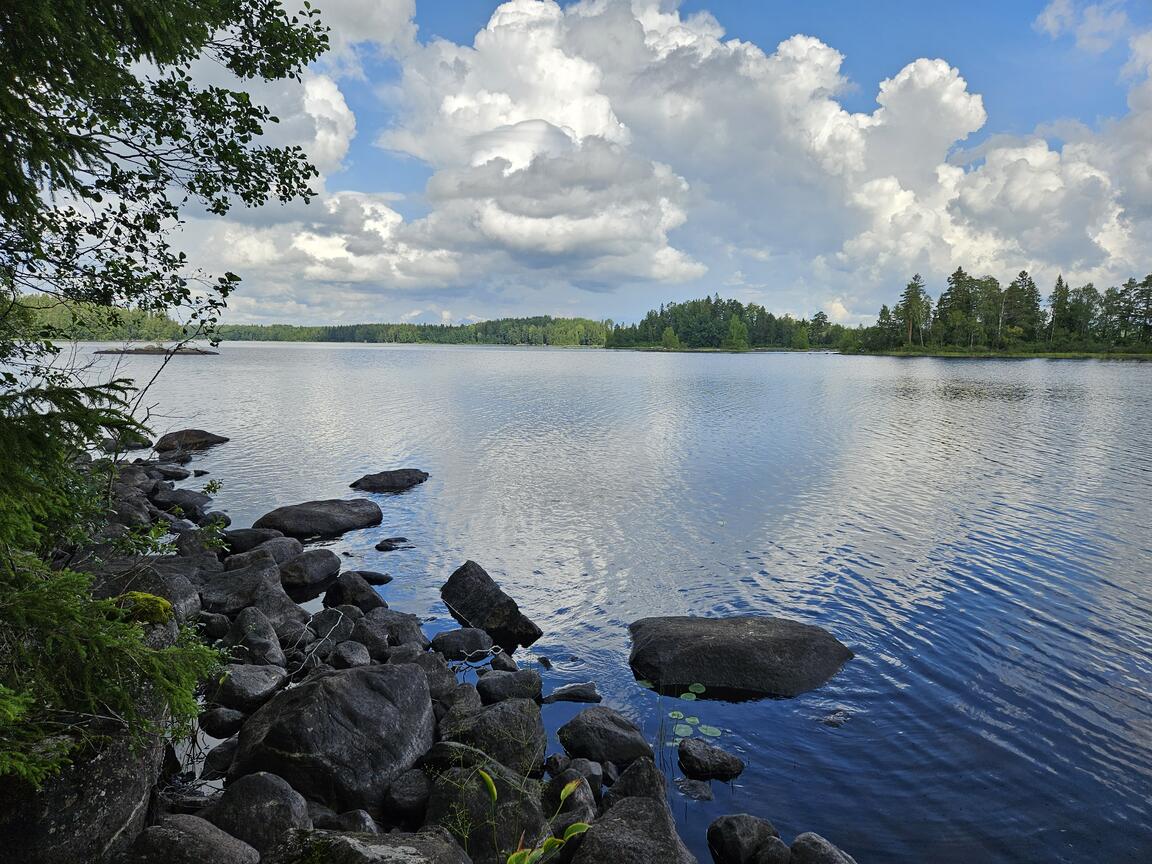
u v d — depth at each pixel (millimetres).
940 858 6133
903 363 132625
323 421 39875
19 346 5562
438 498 21062
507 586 13609
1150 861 6078
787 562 14789
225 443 31562
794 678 9375
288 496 21547
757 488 22094
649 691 9344
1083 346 155500
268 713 7035
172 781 6734
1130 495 20531
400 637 10602
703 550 15727
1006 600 12445
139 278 7234
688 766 7473
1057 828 6516
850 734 8203
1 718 3143
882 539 16344
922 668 9883
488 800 6109
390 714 7133
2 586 3662
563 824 5938
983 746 7922
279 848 4445
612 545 16203
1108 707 8789
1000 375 88062
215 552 14453
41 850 4258
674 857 5391
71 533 5641
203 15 5188
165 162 7000
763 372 100938
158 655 4109
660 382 77250
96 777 4559
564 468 25609
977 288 175500
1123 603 12266
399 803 6402
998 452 28391
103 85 4625
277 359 141125
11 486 3268
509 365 124875
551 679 9727
